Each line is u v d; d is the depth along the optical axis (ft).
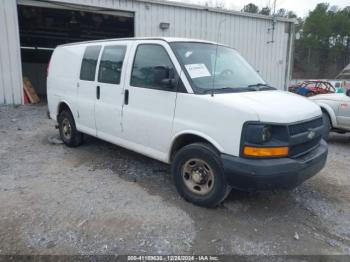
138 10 42.16
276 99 12.51
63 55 20.90
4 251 9.90
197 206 12.85
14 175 15.97
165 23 44.01
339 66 193.77
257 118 10.87
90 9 39.86
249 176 10.89
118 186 14.79
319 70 189.57
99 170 16.88
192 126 12.44
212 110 11.80
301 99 13.60
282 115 11.15
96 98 17.42
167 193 14.08
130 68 15.17
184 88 12.76
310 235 11.27
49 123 29.01
